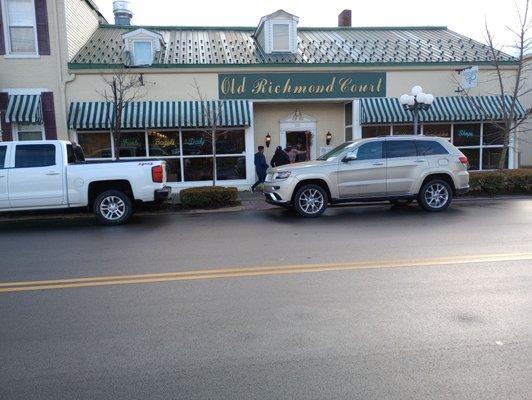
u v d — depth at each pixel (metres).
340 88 16.62
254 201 14.20
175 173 16.42
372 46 18.73
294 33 17.23
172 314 4.81
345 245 7.81
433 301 5.04
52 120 15.51
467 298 5.11
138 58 16.03
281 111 17.88
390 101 16.78
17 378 3.59
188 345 4.11
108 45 17.52
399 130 17.25
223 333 4.33
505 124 15.88
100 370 3.70
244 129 16.55
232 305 5.04
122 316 4.78
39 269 6.72
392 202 13.16
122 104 14.73
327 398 3.26
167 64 15.77
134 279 6.05
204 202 13.07
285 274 6.13
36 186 10.43
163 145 16.30
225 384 3.46
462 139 17.61
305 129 18.00
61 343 4.18
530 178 14.35
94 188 10.94
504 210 11.46
